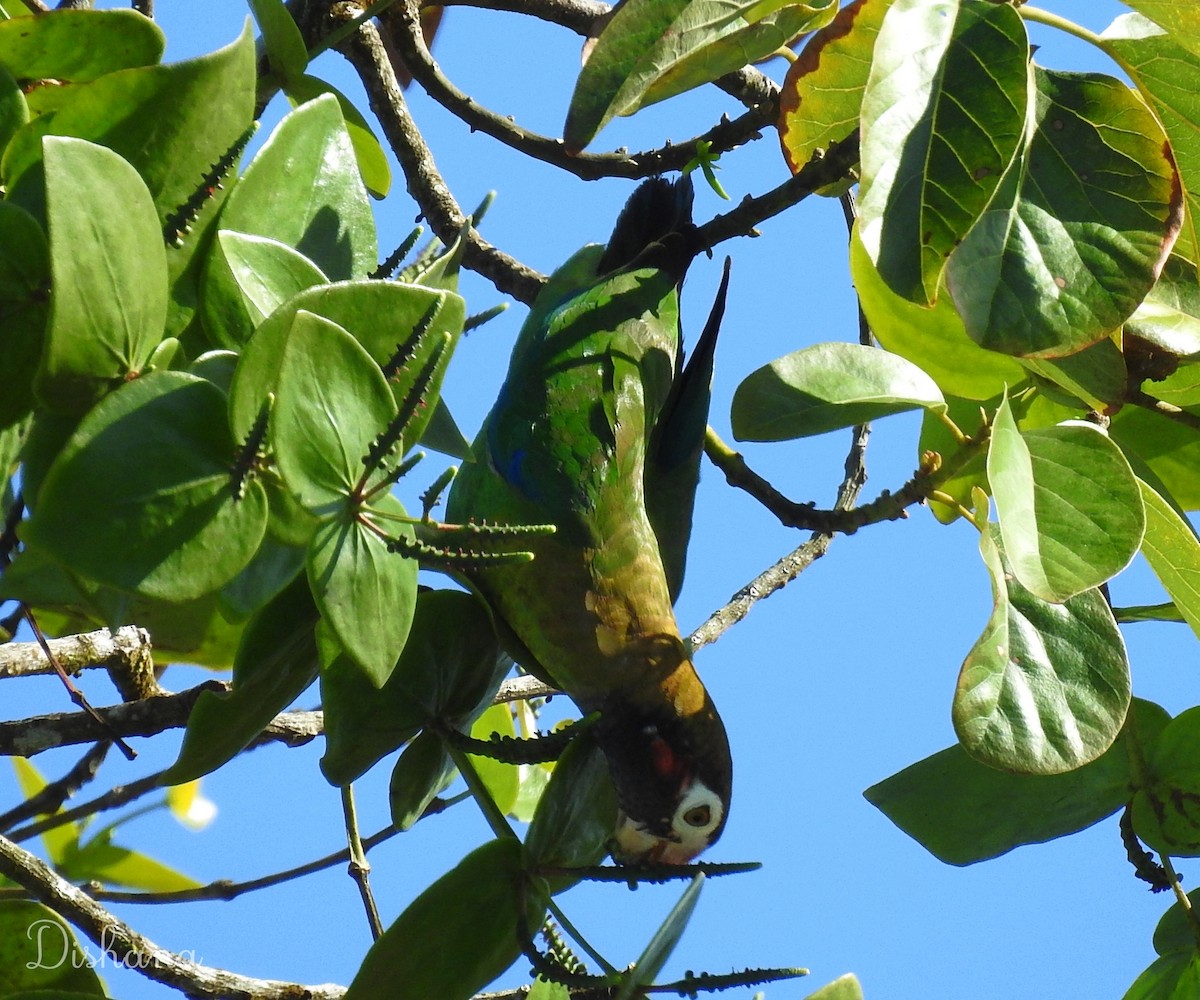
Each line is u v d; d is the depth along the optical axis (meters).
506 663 5.91
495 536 4.06
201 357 4.02
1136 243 4.49
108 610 3.80
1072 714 4.93
